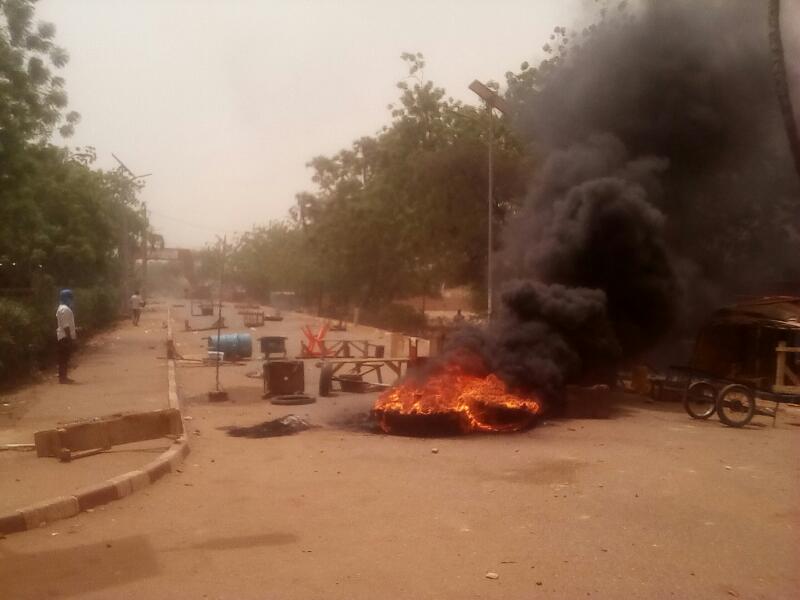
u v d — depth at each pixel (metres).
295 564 5.66
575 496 7.75
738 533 6.54
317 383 18.02
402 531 6.50
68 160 28.75
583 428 12.16
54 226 24.66
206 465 9.23
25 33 17.16
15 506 6.94
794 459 9.73
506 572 5.52
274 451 10.13
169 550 5.98
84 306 26.58
